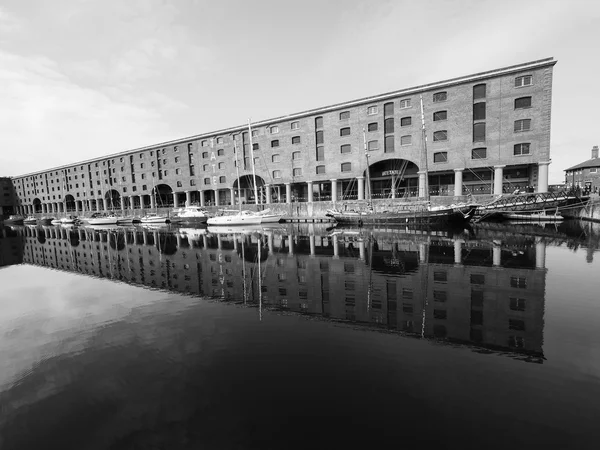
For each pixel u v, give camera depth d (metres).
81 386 5.02
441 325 6.88
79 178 85.31
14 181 109.50
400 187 45.94
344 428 3.74
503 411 3.95
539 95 34.38
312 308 8.48
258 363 5.45
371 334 6.51
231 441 3.61
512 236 21.91
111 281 13.07
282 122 51.69
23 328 7.74
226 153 58.56
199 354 5.91
